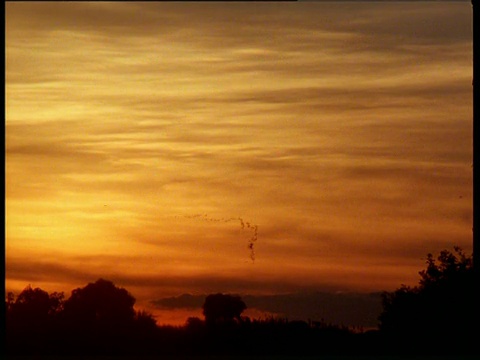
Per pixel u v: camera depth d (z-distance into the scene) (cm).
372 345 1174
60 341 1170
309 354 1116
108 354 1126
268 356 1091
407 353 1114
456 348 1140
